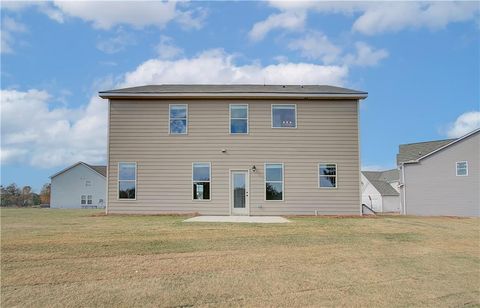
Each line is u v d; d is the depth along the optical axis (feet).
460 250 31.53
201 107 61.98
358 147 61.16
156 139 61.41
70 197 168.35
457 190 80.79
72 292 19.69
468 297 20.13
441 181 82.23
